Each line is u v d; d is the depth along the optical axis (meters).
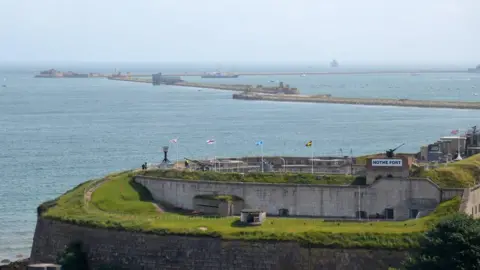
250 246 175.00
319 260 172.25
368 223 185.88
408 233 173.12
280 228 181.25
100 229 187.25
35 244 199.38
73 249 188.38
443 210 186.38
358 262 170.75
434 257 151.25
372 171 199.62
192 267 177.62
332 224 186.25
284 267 173.25
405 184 196.12
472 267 148.75
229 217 197.25
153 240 181.25
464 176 199.38
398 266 168.50
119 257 184.12
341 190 199.88
